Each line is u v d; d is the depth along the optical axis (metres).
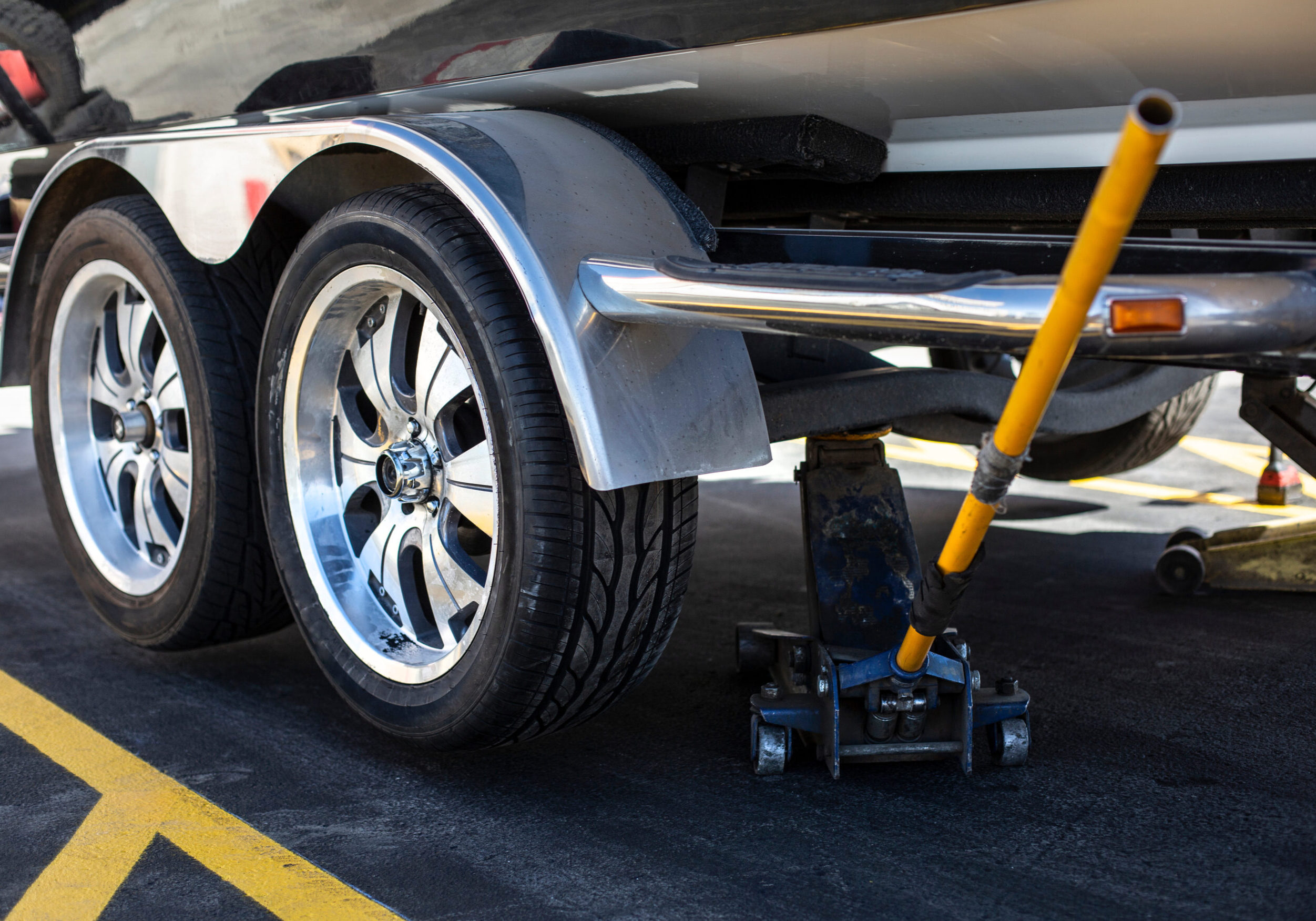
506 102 2.39
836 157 2.27
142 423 3.11
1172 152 2.05
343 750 2.52
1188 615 3.32
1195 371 3.54
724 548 4.25
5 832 2.16
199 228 2.61
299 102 2.63
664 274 1.82
